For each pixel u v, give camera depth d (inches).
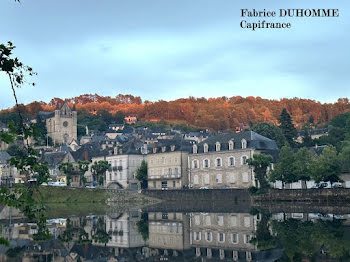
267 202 4116.6
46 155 7327.8
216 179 5182.1
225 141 5187.0
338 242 1846.7
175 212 3784.5
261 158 4357.8
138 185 6156.5
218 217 3208.7
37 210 631.2
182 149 5580.7
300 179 4340.6
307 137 6692.9
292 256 1599.4
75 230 2625.5
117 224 2913.4
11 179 5999.0
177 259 1713.8
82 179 5807.1
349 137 6048.2
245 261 1579.7
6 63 581.9
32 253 1872.5
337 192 3816.4
